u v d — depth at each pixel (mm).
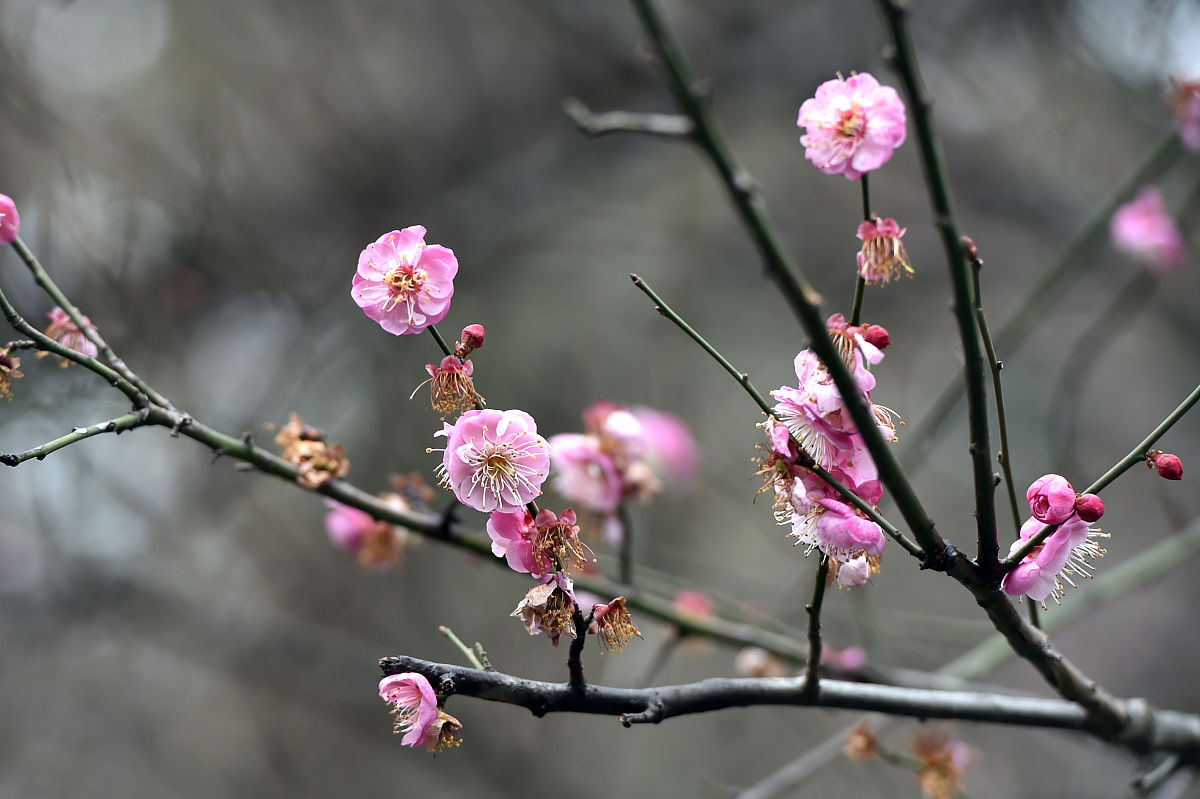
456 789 7562
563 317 7387
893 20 1659
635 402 7258
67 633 6832
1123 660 8102
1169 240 4508
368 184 6648
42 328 5086
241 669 6633
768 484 1917
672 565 6656
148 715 7711
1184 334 6418
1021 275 7496
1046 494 1844
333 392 6609
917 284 7477
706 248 7480
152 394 2207
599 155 6715
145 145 6230
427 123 6898
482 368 6809
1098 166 6789
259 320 6242
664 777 7668
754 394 1896
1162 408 7812
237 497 6281
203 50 6809
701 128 1891
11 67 5578
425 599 7105
